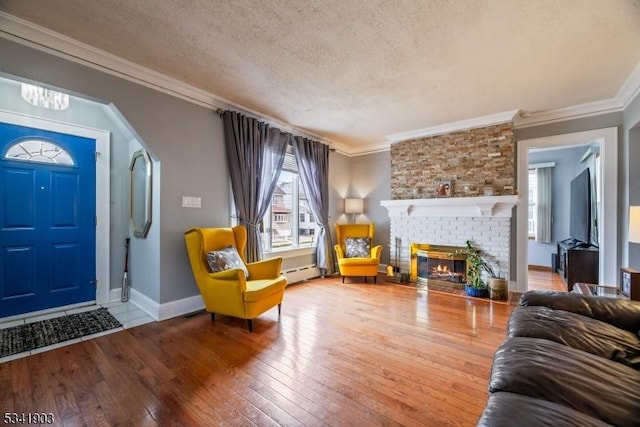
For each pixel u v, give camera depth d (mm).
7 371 1968
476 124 4059
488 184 4016
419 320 2957
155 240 2998
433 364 2096
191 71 2750
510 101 3426
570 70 2680
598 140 3551
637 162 3164
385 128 4484
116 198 3564
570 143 3711
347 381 1882
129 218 3637
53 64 2242
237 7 1883
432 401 1685
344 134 4816
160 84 2869
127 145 3656
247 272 3158
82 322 2828
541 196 6012
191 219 3188
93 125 3387
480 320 2961
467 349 2326
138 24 2074
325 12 1921
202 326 2775
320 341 2463
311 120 4113
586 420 835
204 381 1874
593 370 1121
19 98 2887
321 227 4949
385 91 3152
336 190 5488
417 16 1951
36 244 2998
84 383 1842
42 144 3033
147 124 2807
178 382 1860
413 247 4680
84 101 3322
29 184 2957
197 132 3229
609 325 1569
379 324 2848
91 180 3371
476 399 1703
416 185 4668
